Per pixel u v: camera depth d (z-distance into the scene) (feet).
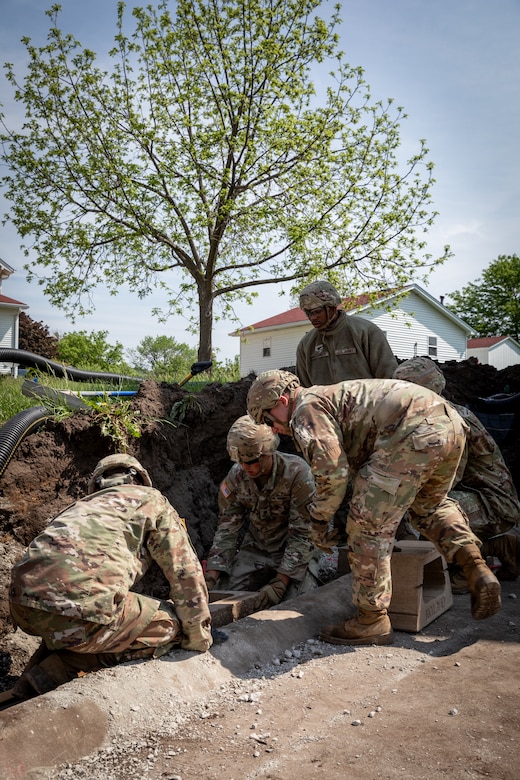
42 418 17.97
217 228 51.26
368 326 17.75
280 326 93.81
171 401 21.12
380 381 12.60
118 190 49.88
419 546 14.33
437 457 11.82
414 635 13.09
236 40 50.72
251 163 49.42
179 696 10.23
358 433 12.31
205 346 53.83
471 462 16.92
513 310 167.32
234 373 40.75
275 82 49.08
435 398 12.31
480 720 9.25
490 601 11.76
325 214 50.55
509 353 139.03
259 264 53.06
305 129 50.14
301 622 13.35
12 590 10.14
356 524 12.14
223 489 16.37
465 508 16.28
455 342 105.60
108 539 10.57
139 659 10.88
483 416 27.37
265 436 14.96
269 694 10.57
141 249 51.55
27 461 17.15
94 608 10.10
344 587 15.23
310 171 50.31
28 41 48.62
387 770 8.08
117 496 11.14
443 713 9.53
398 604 13.26
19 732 8.52
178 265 54.13
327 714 9.77
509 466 26.45
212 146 50.08
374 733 9.07
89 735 8.99
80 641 10.14
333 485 11.84
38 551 10.24
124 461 12.09
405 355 98.27
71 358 114.01
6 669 14.70
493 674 10.84
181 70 50.57
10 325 79.36
